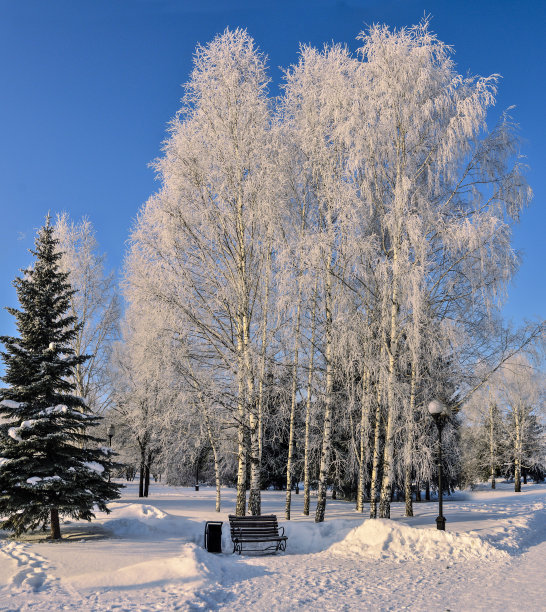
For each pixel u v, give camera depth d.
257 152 16.14
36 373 14.42
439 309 15.47
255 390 17.20
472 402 16.31
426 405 16.33
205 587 9.31
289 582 10.27
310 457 21.89
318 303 17.30
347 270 15.60
